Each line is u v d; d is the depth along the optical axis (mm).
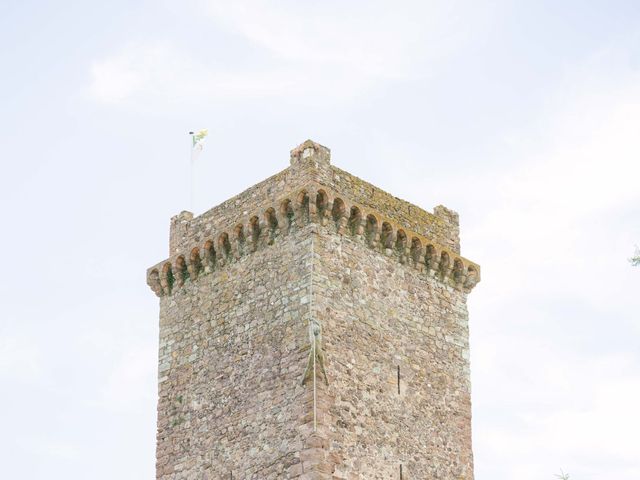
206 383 67438
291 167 67438
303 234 65062
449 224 73438
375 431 63500
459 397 69250
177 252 72438
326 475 60156
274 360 64000
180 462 67000
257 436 63312
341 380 62812
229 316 67688
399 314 67625
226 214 70562
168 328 71125
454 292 71750
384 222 68000
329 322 63500
